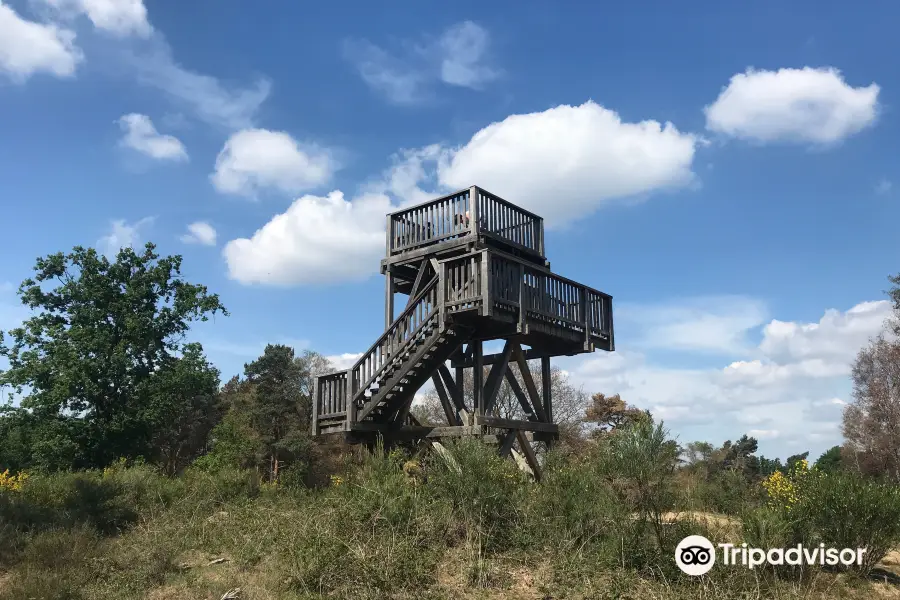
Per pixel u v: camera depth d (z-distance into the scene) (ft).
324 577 25.43
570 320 48.65
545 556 28.19
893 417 122.62
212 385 122.21
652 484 27.94
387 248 50.24
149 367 118.11
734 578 24.84
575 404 126.00
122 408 112.06
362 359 47.34
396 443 48.62
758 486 45.98
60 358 108.27
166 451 185.37
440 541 29.07
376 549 26.32
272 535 32.32
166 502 45.70
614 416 126.82
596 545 28.14
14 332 111.45
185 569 29.58
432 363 46.37
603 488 30.17
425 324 44.62
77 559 29.53
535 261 50.72
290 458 153.07
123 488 45.91
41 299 112.88
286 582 26.21
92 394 108.17
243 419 152.97
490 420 45.57
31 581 25.53
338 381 48.75
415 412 95.86
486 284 41.04
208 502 45.75
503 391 112.57
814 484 30.45
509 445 47.19
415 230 49.01
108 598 24.95
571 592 24.68
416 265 49.93
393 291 50.24
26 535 32.91
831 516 28.50
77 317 113.29
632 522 27.89
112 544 33.09
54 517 37.04
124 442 111.65
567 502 30.50
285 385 162.91
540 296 46.42
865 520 27.94
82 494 41.60
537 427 49.70
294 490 49.44
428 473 35.04
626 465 28.27
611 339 53.16
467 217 45.62
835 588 26.25
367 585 24.38
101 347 111.75
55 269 114.11
